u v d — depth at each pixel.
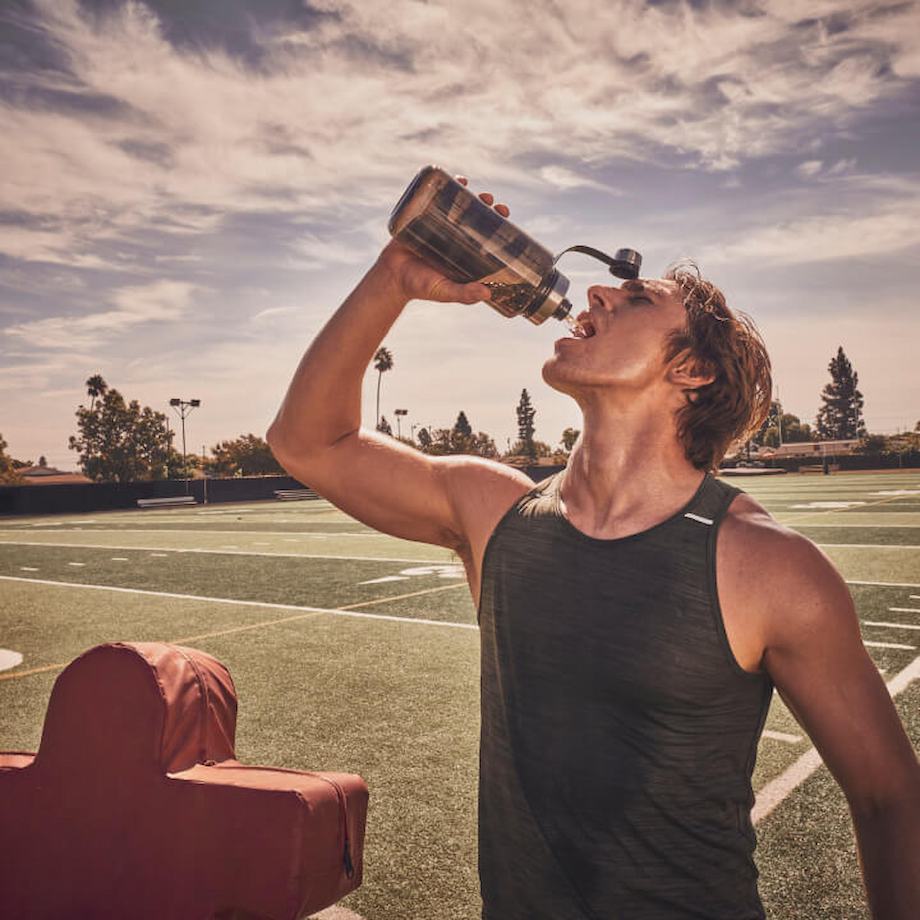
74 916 1.09
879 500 22.05
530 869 1.05
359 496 1.37
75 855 1.10
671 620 0.98
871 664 0.99
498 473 1.31
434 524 1.38
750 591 0.97
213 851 1.02
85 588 10.07
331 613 7.81
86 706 1.13
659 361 1.09
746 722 1.03
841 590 0.98
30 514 38.56
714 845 1.02
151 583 10.38
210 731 1.17
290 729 4.34
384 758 3.88
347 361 1.29
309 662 5.86
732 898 1.04
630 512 1.07
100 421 67.69
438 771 3.70
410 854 2.91
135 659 1.12
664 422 1.11
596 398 1.13
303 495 50.62
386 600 8.48
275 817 1.00
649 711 0.99
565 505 1.13
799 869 2.72
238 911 1.01
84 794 1.11
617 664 0.99
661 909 1.01
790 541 1.00
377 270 1.30
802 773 3.53
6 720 4.66
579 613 1.03
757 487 33.88
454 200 1.31
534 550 1.10
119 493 41.97
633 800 1.00
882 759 0.96
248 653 6.20
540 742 1.04
